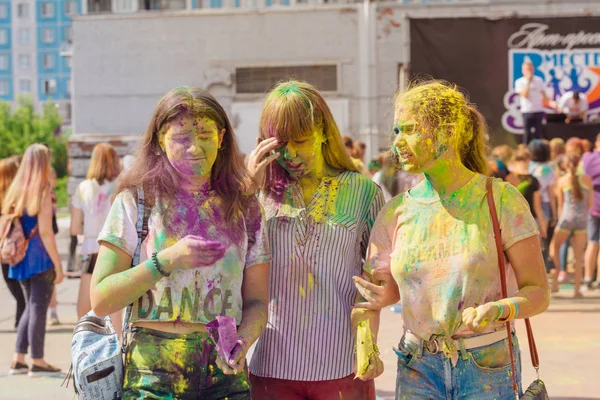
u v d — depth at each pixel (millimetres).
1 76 72250
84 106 18938
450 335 2826
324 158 3395
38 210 6309
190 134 2746
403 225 2963
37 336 6379
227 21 18438
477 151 3070
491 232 2814
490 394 2805
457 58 15172
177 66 18656
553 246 9984
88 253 6512
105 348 2820
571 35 14938
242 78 18516
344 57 18234
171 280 2721
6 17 72188
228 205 2836
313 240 3203
